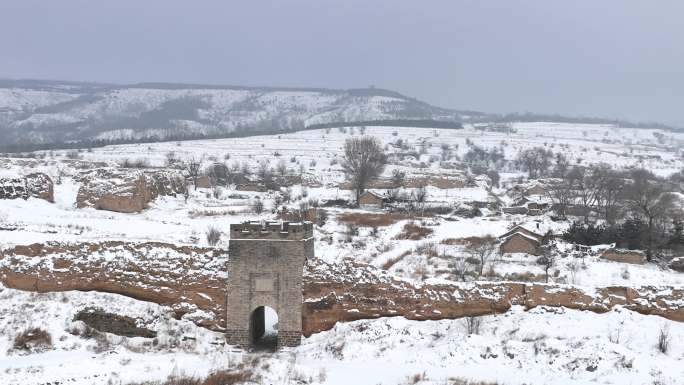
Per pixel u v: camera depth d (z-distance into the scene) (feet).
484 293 188.03
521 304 186.19
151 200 396.57
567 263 285.02
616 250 305.73
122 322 189.98
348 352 173.58
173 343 184.65
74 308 191.42
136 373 153.38
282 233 191.42
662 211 364.99
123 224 291.38
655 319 178.50
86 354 172.35
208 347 186.19
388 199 531.91
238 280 192.54
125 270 199.41
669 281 258.57
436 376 150.20
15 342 175.52
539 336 171.01
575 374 147.13
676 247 325.83
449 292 189.57
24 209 310.65
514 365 155.63
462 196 591.37
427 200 554.87
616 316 178.81
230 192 549.13
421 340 178.70
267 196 542.16
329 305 191.93
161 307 195.11
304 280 192.75
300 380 148.46
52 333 180.96
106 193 352.49
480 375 150.00
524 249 307.78
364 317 191.42
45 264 201.46
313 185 653.71
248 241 192.44
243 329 191.52
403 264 274.77
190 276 197.16
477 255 293.84
